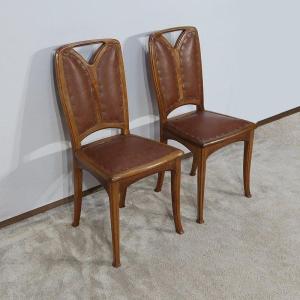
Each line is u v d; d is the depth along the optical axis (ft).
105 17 6.92
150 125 8.36
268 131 10.49
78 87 6.40
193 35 7.58
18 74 6.40
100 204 7.73
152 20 7.52
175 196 6.65
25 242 6.73
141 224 7.14
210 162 9.12
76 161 6.58
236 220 7.22
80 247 6.61
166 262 6.29
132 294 5.73
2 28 6.01
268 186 8.21
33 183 7.25
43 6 6.23
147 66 7.77
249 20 9.13
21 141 6.84
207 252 6.49
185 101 7.72
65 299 5.66
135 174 5.92
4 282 5.95
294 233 6.87
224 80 9.37
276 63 10.27
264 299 5.63
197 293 5.73
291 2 9.78
